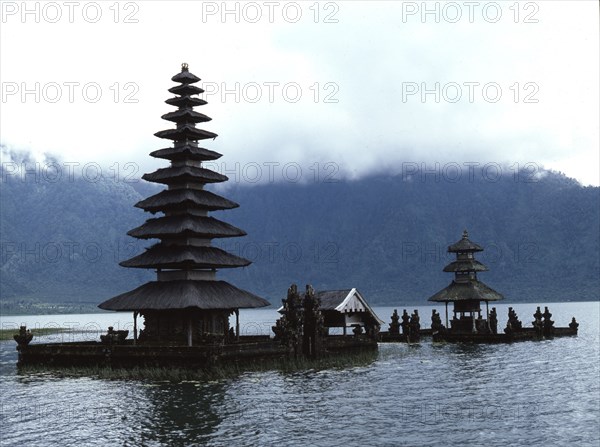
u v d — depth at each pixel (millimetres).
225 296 68000
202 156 73250
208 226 70312
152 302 65312
